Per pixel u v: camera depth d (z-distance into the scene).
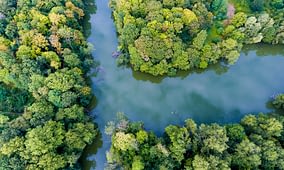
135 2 105.12
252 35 104.94
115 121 86.19
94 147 89.88
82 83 93.25
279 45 109.38
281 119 83.56
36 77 86.81
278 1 111.50
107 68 106.62
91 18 122.50
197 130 79.62
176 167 76.81
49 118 82.75
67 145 79.06
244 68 107.12
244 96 99.75
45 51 96.56
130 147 77.19
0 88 92.69
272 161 73.88
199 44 97.50
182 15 100.69
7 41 98.50
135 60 98.56
